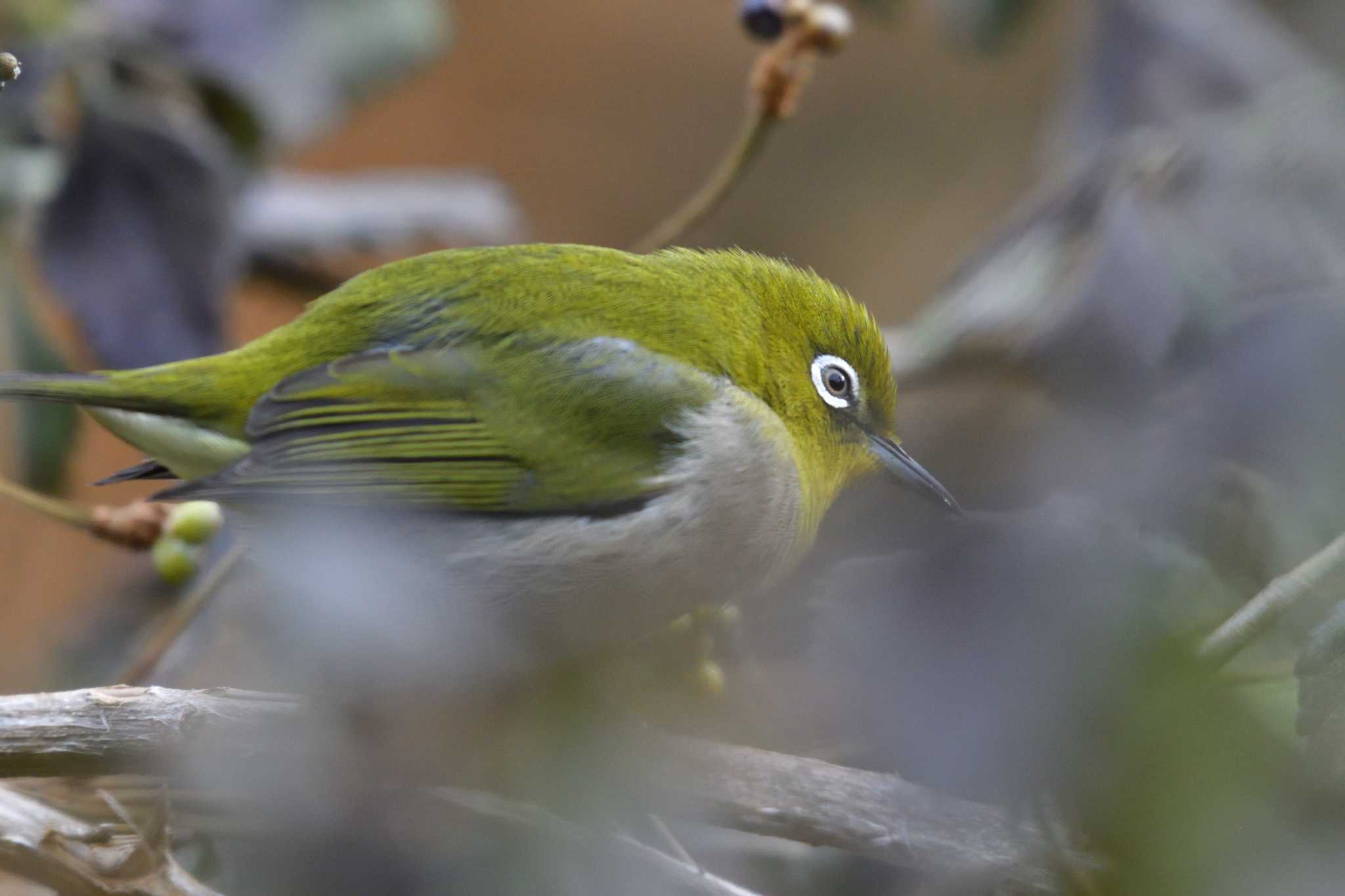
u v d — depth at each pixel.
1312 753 5.24
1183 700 5.16
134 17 12.75
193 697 8.38
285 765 8.44
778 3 10.59
